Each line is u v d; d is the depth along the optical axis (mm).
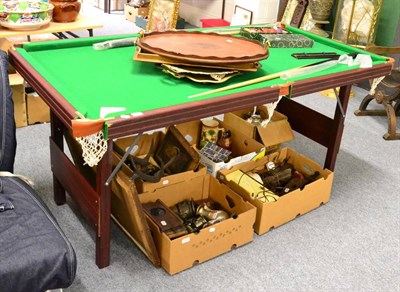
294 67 2385
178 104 1776
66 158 2188
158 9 4469
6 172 1849
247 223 2203
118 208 2176
